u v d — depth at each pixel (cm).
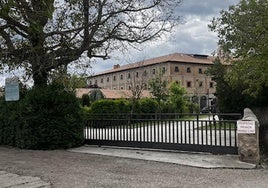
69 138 1501
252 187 802
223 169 1012
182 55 9706
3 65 1588
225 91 2581
